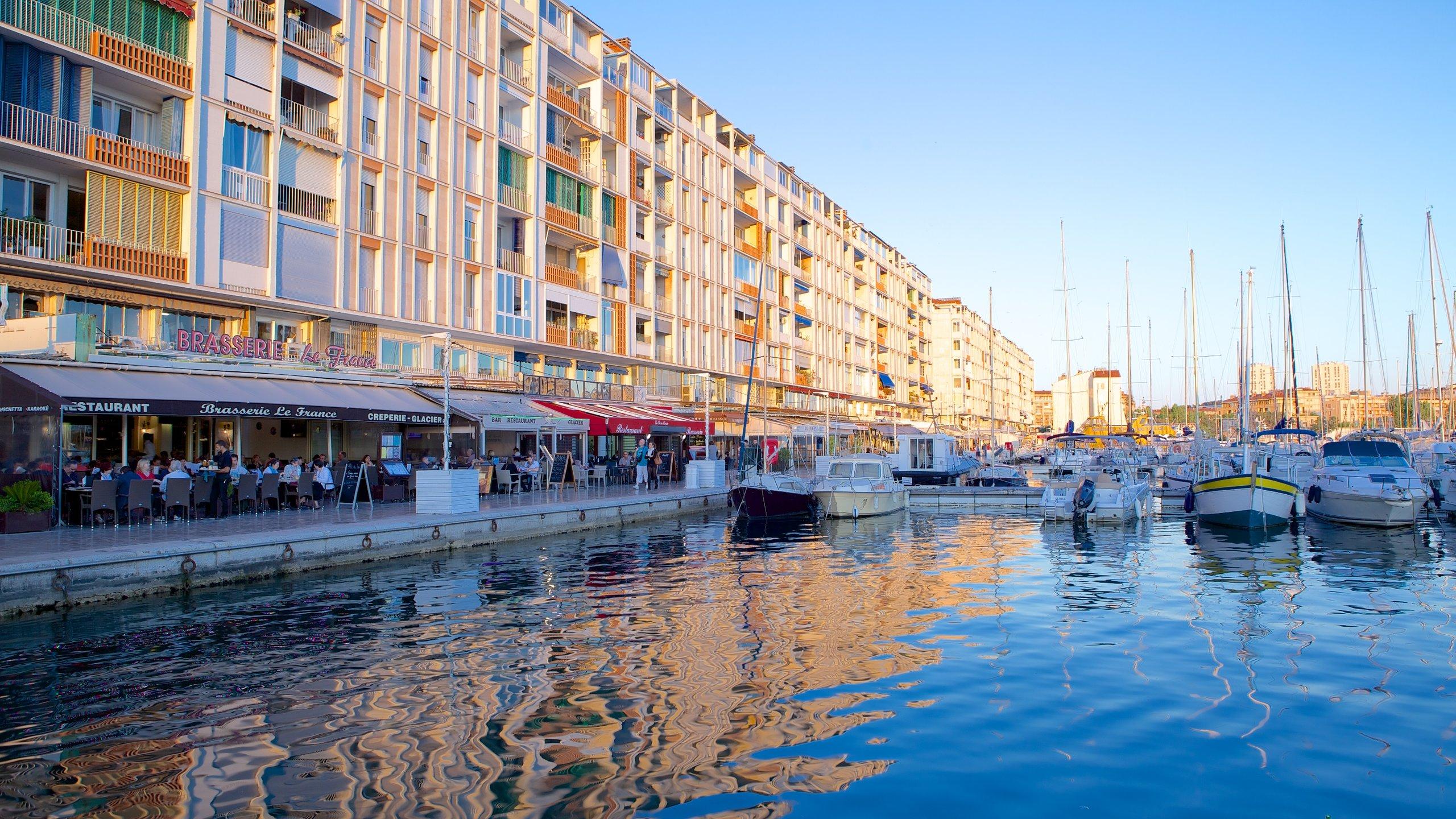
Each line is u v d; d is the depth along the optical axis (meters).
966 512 33.59
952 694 9.10
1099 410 112.44
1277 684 9.52
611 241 46.81
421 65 34.50
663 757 7.38
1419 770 7.12
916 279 104.12
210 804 6.47
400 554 19.17
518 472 29.47
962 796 6.60
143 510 18.72
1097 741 7.74
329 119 30.69
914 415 100.38
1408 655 10.80
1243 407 28.52
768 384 64.38
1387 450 29.59
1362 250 42.00
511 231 40.19
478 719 8.34
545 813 6.29
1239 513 26.52
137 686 9.43
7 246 22.23
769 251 66.56
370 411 24.41
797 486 31.30
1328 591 15.52
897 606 13.97
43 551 14.02
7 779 6.95
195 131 25.92
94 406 18.16
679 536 24.39
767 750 7.54
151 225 24.91
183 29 26.06
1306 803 6.52
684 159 54.94
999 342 139.38
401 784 6.83
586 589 15.56
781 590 15.47
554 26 42.62
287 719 8.36
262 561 16.14
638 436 46.94
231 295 26.75
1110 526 27.70
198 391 20.84
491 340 37.81
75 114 23.41
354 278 31.05
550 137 42.50
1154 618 13.04
